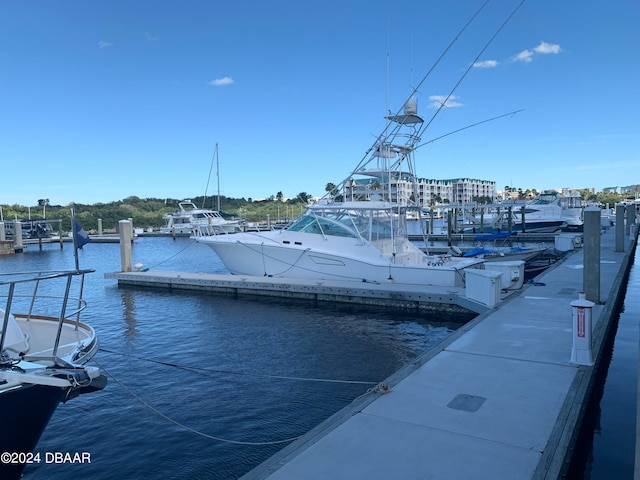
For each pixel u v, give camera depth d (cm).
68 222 7869
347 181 1841
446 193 12619
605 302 1148
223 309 1627
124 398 880
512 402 580
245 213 8150
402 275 1667
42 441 723
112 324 1464
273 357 1109
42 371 497
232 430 754
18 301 1920
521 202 5169
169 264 3478
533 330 921
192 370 1028
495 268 1444
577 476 531
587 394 630
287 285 1722
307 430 749
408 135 1752
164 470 643
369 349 1166
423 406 572
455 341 855
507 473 422
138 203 10125
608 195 12356
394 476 421
